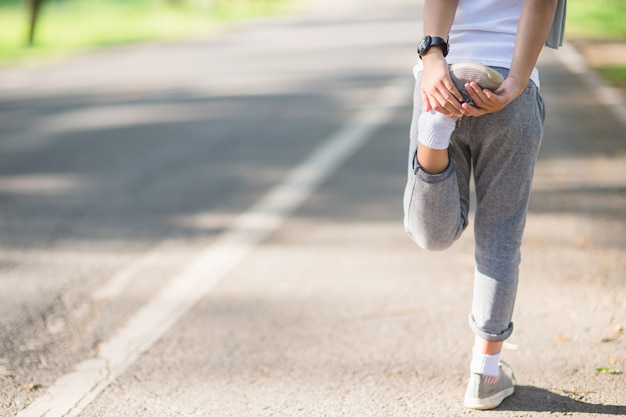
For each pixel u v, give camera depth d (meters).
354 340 4.32
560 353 4.04
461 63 2.98
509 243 3.37
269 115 12.05
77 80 18.12
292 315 4.71
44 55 25.31
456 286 5.08
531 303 4.70
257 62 19.80
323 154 9.18
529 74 3.07
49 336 4.51
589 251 5.59
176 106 13.44
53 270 5.66
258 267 5.58
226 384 3.86
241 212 6.98
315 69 17.73
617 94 12.02
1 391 3.84
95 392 3.81
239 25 36.53
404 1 59.50
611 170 7.79
